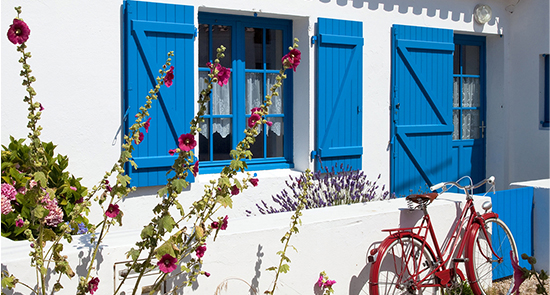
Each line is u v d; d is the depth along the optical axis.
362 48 5.74
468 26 6.68
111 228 4.42
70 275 2.18
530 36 6.84
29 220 2.87
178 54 4.70
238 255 2.84
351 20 5.67
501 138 7.11
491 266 4.17
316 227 3.18
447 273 3.64
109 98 4.46
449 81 6.46
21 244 2.49
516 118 7.07
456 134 7.00
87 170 4.38
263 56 5.52
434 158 6.35
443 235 3.89
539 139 6.77
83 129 4.36
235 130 5.38
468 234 3.88
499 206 4.63
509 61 7.11
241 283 2.85
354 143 5.70
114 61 4.47
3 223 2.82
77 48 4.32
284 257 2.89
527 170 6.93
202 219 2.40
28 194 2.07
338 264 3.29
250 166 5.42
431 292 3.76
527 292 4.31
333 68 5.53
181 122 4.72
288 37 5.63
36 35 4.15
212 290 2.74
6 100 4.05
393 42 5.98
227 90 5.34
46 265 2.27
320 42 5.42
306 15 5.41
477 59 7.21
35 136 2.09
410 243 3.52
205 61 5.20
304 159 5.52
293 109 5.68
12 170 3.05
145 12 4.54
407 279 3.45
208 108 5.21
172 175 4.68
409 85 6.12
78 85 4.33
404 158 6.11
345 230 3.32
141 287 2.51
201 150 5.20
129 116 4.48
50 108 4.22
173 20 4.67
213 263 2.75
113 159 4.48
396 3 6.05
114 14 4.46
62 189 3.19
